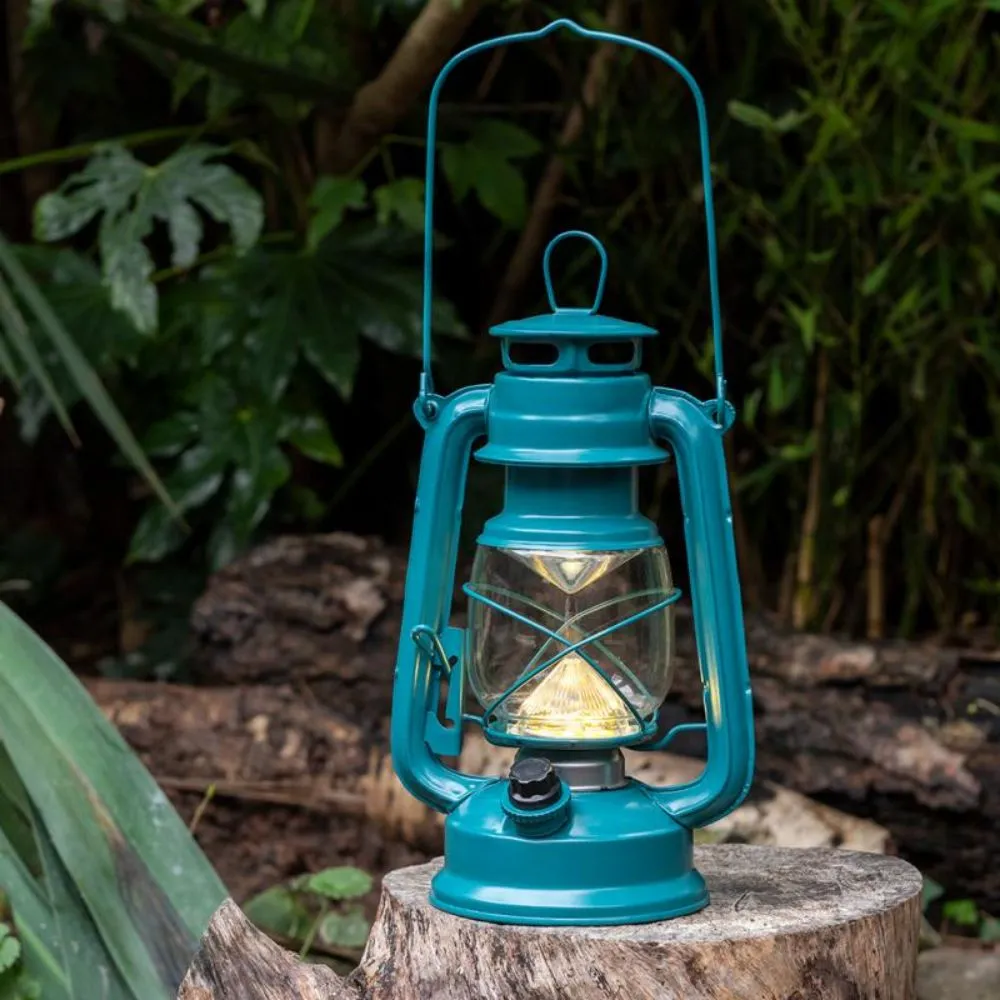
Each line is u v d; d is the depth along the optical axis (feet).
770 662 10.85
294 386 12.55
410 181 11.89
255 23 12.19
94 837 7.77
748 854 7.35
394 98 12.02
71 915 7.77
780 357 11.62
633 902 6.21
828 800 10.46
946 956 9.67
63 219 11.44
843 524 11.91
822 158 10.83
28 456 14.87
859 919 6.24
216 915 6.63
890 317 11.08
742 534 12.60
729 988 5.96
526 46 12.90
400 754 6.68
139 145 13.58
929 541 12.03
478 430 6.72
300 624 11.33
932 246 11.36
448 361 13.14
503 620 6.66
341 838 10.53
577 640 6.51
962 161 11.03
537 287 13.20
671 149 11.75
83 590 14.57
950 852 10.41
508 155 12.12
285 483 12.89
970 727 10.52
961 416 11.91
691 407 6.42
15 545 14.11
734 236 12.23
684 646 10.96
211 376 12.27
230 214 11.43
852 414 11.53
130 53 13.48
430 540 6.66
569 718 6.50
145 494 13.51
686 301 12.45
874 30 11.03
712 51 11.97
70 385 12.03
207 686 11.97
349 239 12.19
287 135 12.80
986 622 12.66
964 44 10.79
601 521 6.40
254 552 11.72
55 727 8.00
